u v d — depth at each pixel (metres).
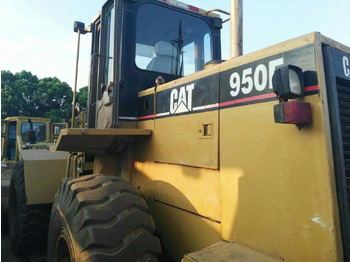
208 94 2.04
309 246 1.40
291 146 1.51
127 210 1.96
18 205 3.47
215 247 1.69
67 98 25.64
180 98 2.29
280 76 1.43
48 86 25.22
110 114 2.79
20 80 25.12
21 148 7.46
